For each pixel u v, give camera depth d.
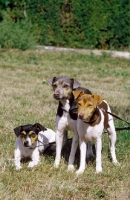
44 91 15.82
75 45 25.92
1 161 8.66
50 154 9.48
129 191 7.70
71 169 8.43
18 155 8.75
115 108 13.60
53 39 25.80
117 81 18.84
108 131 8.94
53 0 25.31
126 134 10.44
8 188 7.50
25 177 7.95
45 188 7.56
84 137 8.21
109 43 26.17
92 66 21.88
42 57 23.17
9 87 16.20
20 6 25.72
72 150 8.57
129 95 15.85
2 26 24.80
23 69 20.36
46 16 25.55
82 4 25.31
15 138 10.20
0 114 12.31
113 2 25.50
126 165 8.82
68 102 8.36
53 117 12.09
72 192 7.48
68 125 8.42
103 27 25.72
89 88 16.80
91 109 7.75
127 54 25.06
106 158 9.27
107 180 8.08
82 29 25.69
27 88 16.22
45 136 9.44
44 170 8.34
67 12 25.58
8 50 24.06
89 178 8.05
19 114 12.33
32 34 25.53
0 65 20.88
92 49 25.86
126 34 25.97
